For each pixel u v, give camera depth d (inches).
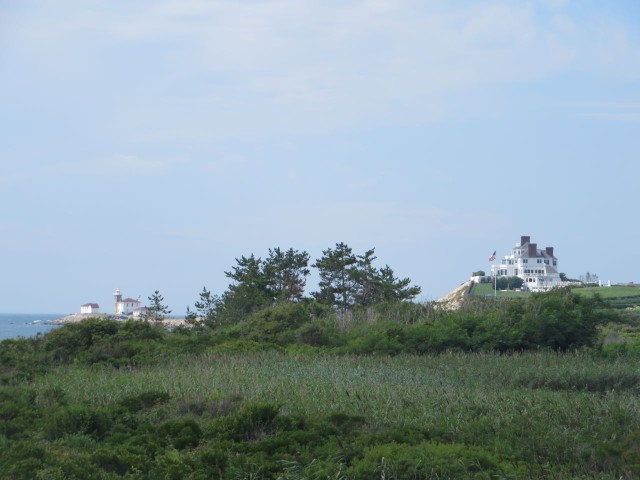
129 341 2610.7
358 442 1186.6
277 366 2114.9
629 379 1910.7
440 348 2682.1
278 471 1087.6
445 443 1205.7
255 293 4153.5
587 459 1118.4
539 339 2751.0
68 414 1333.7
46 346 2544.3
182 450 1224.2
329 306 3870.6
